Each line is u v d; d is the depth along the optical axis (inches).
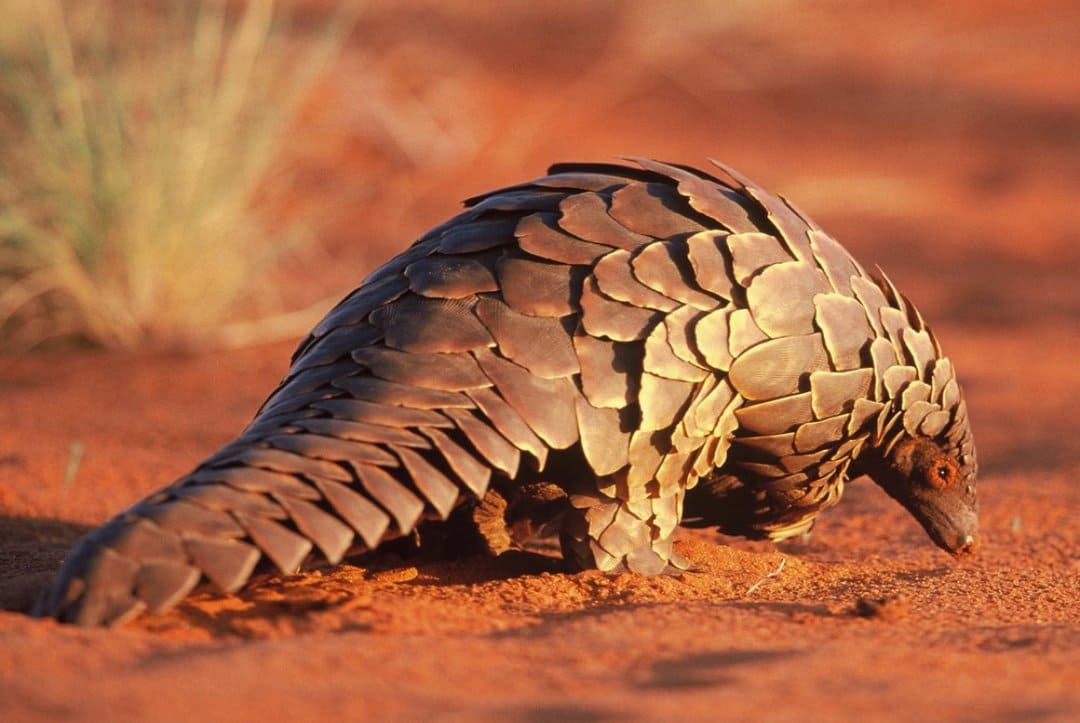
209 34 1519.4
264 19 1569.9
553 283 575.2
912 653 497.4
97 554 487.8
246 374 1364.4
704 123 2539.4
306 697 410.9
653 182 621.6
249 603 543.5
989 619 592.4
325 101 2226.9
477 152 2283.5
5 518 794.2
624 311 574.2
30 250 1423.5
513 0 2888.8
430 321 564.7
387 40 2519.7
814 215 2186.3
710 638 512.1
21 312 1446.9
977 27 3073.3
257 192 1798.7
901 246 2055.9
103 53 1493.6
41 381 1320.1
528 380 557.6
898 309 649.0
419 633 508.7
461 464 536.7
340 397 546.6
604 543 609.0
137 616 504.7
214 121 1492.4
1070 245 2091.5
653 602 579.5
